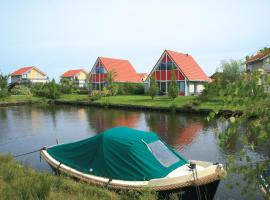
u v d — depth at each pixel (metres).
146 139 9.39
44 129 25.91
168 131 23.36
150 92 46.06
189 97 45.50
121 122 29.16
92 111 40.31
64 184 8.06
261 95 3.73
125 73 68.75
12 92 71.81
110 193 7.82
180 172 8.84
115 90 56.69
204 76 59.28
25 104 53.34
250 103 3.79
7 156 11.69
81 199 6.79
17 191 6.82
